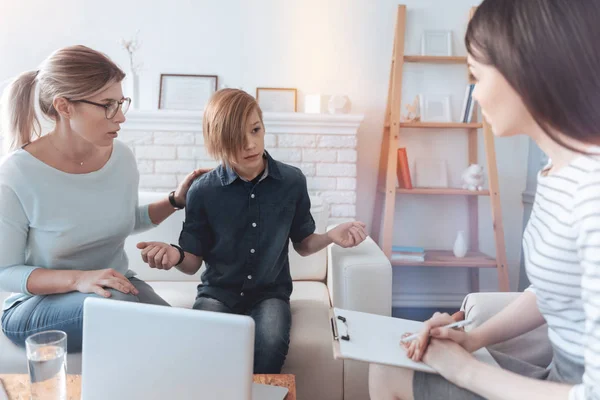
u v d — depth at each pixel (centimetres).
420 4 301
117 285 144
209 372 87
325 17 300
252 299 185
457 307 325
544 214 86
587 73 70
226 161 175
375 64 304
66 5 295
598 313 67
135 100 285
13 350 148
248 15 299
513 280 327
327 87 305
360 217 318
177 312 88
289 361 169
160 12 297
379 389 105
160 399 90
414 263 286
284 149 285
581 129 73
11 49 297
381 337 105
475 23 80
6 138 162
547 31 71
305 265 232
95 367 93
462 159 313
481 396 89
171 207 193
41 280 148
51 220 156
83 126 151
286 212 187
